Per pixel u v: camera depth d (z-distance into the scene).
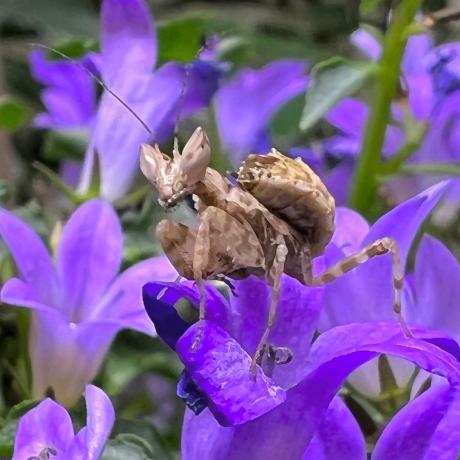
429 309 0.25
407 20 0.29
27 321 0.28
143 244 0.29
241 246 0.23
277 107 0.34
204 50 0.30
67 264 0.27
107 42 0.30
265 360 0.23
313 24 0.45
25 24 0.42
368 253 0.23
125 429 0.26
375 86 0.30
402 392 0.26
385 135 0.31
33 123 0.36
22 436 0.22
